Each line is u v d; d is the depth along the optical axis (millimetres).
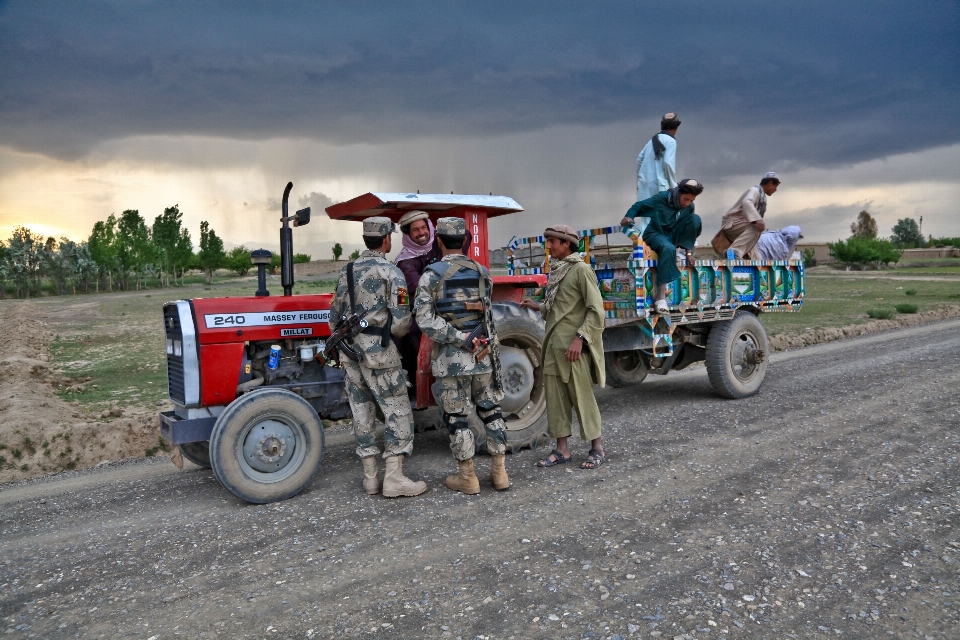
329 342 4598
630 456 5320
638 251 6449
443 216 5957
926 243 118500
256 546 3809
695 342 7723
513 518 4055
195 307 4812
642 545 3561
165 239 70562
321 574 3391
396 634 2770
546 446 5840
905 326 15227
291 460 4680
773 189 7887
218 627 2902
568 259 5051
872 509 3936
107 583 3418
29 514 4664
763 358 7617
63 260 53875
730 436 5785
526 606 2951
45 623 3023
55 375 10453
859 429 5781
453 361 4449
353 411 4660
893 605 2861
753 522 3812
